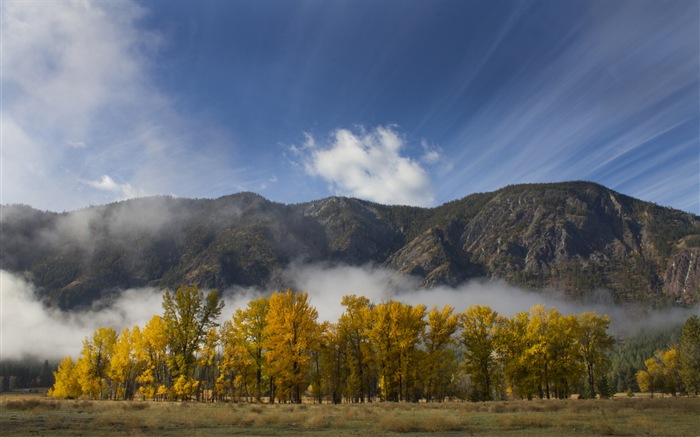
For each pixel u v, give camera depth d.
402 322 45.88
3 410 24.89
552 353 49.00
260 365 44.34
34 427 17.88
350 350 49.03
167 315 44.34
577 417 24.05
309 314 40.56
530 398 47.81
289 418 23.02
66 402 30.78
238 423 20.86
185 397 43.12
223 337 47.81
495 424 21.58
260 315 45.47
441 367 46.81
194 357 45.19
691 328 73.69
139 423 19.70
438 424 19.70
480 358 48.44
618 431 18.45
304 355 39.91
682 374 74.75
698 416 24.83
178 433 17.39
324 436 17.28
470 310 49.84
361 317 48.22
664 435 17.52
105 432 16.97
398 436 17.61
